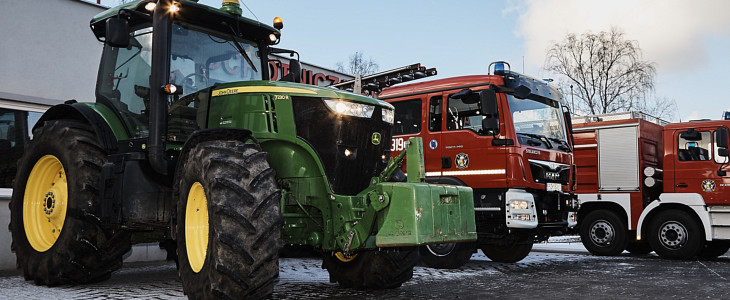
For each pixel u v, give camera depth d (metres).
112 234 5.85
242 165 4.49
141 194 5.32
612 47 28.62
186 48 5.79
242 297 4.30
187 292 4.66
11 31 8.27
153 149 5.21
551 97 9.35
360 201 5.00
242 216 4.26
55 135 6.08
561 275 7.63
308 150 5.09
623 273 7.97
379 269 5.74
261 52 6.42
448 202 4.87
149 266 8.45
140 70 5.90
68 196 5.87
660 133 12.35
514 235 8.23
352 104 5.30
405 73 9.54
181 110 5.56
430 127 9.09
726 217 10.55
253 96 5.25
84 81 9.12
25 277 6.27
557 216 9.06
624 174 11.48
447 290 6.06
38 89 8.52
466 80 8.78
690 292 6.18
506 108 8.40
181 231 4.81
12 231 6.46
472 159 8.57
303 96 5.18
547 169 8.76
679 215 10.82
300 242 5.30
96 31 6.50
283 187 5.18
